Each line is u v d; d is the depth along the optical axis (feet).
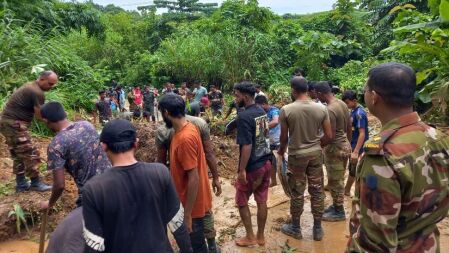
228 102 53.67
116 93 52.37
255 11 70.95
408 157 5.43
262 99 19.43
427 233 5.79
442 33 19.36
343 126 15.64
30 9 42.68
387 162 5.42
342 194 15.98
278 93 48.67
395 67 5.86
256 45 63.82
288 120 13.80
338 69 54.29
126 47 97.45
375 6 57.47
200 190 11.28
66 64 35.68
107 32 102.68
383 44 55.93
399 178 5.39
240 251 13.74
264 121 13.35
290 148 14.05
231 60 63.00
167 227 7.59
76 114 33.94
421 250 5.70
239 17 72.18
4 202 15.14
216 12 78.38
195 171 10.57
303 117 13.61
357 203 6.00
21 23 40.83
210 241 12.25
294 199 14.33
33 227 14.99
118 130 7.22
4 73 27.61
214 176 12.63
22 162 16.03
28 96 15.35
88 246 6.70
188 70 67.77
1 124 15.47
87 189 6.84
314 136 13.83
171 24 100.83
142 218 7.07
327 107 15.48
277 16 74.38
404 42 21.31
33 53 30.48
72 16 71.26
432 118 25.04
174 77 70.74
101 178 6.99
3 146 21.59
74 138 10.84
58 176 10.66
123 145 7.22
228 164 23.95
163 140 11.70
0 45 28.43
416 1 46.98
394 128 5.75
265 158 13.47
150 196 7.16
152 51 101.30
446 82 21.06
